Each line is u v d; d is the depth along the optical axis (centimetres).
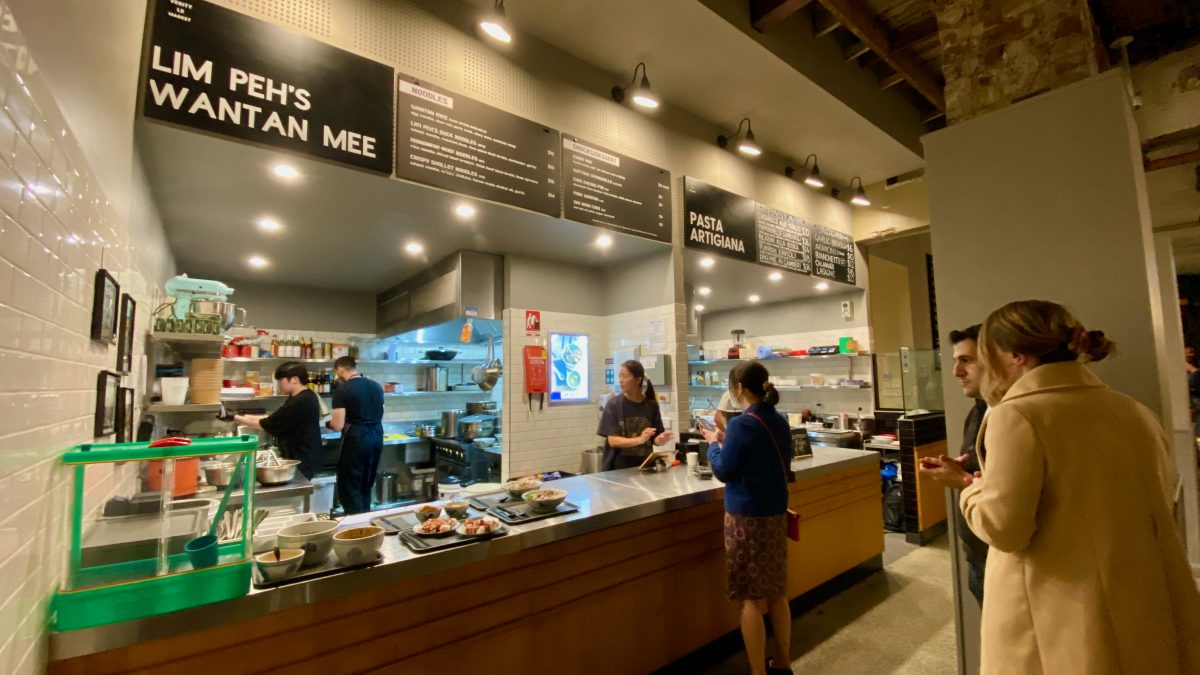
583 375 442
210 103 202
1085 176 181
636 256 421
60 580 116
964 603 200
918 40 382
